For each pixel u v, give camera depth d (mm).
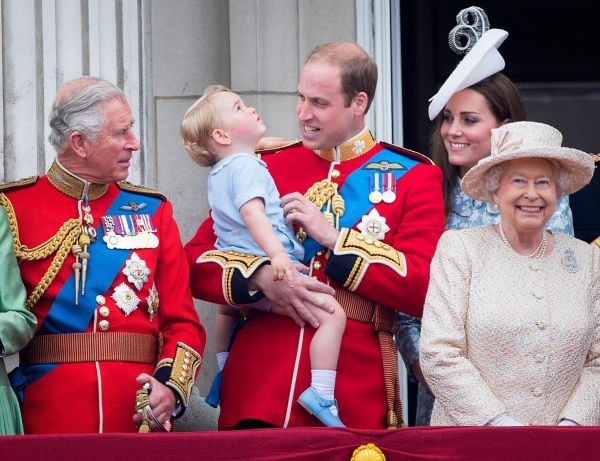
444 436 17516
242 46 26531
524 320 18609
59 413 19500
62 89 20297
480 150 22109
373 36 27078
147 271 20219
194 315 20531
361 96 20812
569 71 28844
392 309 20734
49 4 25656
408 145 28062
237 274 20250
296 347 20141
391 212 20641
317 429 17547
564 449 17453
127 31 26281
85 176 20391
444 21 28141
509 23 28812
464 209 22344
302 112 20797
